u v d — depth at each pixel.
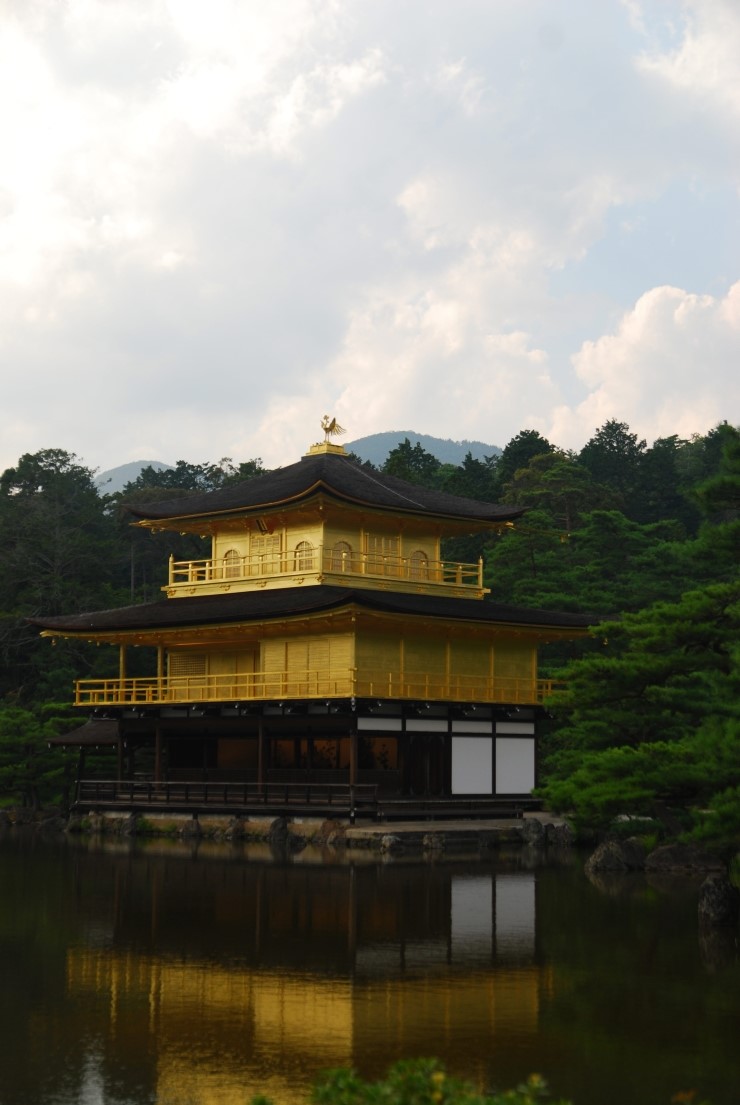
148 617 86.94
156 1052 30.16
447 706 82.12
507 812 82.88
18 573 139.00
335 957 39.81
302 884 55.94
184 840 78.88
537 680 88.94
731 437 48.72
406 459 169.62
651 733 70.00
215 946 41.78
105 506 175.25
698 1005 33.81
